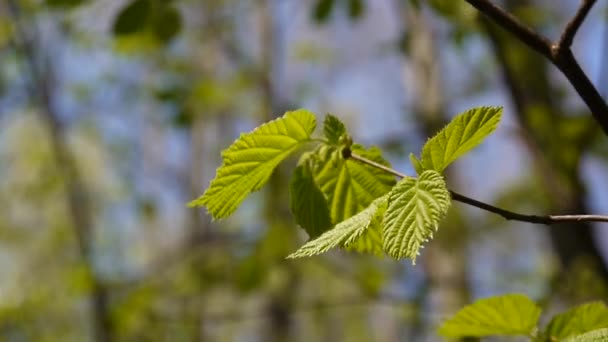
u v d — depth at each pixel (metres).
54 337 8.15
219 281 6.49
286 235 5.77
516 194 6.38
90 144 9.88
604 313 1.63
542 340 1.65
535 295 4.33
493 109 1.34
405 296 5.77
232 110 8.31
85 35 6.52
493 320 1.68
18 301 7.55
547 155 4.15
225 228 9.02
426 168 1.36
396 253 1.18
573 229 3.95
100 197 10.27
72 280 6.46
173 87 6.41
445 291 6.01
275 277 7.39
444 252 6.42
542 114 4.18
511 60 4.25
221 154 1.48
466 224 7.02
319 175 1.58
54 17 6.37
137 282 6.69
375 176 1.58
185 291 6.90
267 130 1.48
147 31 3.13
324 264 6.14
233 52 8.02
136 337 7.11
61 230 9.41
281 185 5.82
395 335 8.03
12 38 6.90
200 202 1.47
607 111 1.42
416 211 1.21
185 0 3.87
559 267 4.14
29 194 9.00
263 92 8.20
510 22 1.47
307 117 1.49
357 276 5.95
